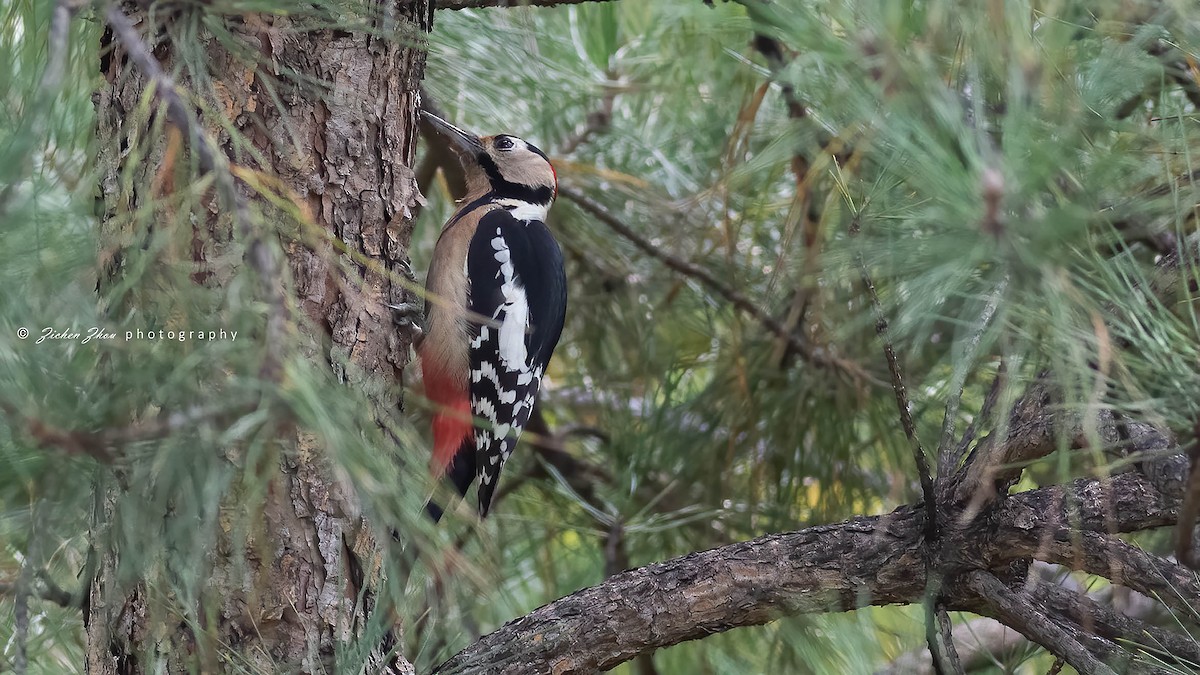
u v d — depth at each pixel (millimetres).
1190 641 4043
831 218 4129
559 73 6309
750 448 6262
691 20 5461
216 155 2432
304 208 3227
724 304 6570
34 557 2408
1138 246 4293
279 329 2199
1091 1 2758
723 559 4434
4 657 3090
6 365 2135
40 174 2742
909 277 2818
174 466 2238
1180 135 2898
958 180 2309
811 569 4367
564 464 6863
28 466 2273
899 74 2520
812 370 5879
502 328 6312
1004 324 2656
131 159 2713
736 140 5461
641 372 6789
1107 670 3848
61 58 2248
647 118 6645
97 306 2545
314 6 3816
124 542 2412
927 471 4090
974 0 2508
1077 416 3035
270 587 3641
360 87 4125
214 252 3086
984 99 2781
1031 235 2357
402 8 4328
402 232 4324
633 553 6449
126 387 2273
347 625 3752
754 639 5922
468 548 4293
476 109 6312
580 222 6930
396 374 4281
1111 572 4031
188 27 3143
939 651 4262
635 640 4348
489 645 4246
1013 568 4457
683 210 6395
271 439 2328
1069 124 2482
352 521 3758
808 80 3264
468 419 2926
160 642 3486
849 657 4949
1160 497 4031
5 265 2240
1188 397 2627
